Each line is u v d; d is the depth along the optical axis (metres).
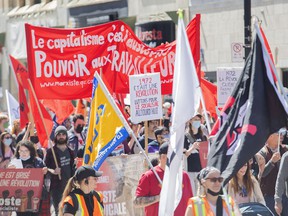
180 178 23.95
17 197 32.19
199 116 34.00
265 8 65.88
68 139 39.31
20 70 48.09
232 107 23.41
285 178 29.09
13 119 48.59
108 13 83.62
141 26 77.81
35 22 96.19
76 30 37.59
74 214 23.25
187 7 73.31
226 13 69.38
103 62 38.00
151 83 33.09
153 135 37.00
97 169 28.02
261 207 24.61
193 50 36.38
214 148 23.11
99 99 28.16
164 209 23.47
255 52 23.11
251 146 22.59
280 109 22.94
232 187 26.03
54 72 37.56
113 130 27.94
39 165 33.50
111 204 31.02
